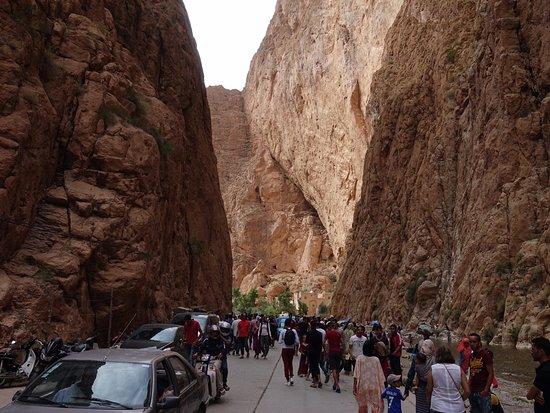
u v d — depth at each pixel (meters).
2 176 14.81
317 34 106.50
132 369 6.21
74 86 19.14
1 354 11.54
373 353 8.45
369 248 55.81
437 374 6.45
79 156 18.42
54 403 5.71
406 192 52.09
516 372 19.86
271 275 124.56
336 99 97.88
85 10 22.69
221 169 151.88
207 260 33.69
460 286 34.16
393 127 58.00
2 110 15.51
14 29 16.69
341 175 99.50
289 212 130.50
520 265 29.12
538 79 34.06
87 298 16.64
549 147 32.16
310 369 14.10
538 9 35.16
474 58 44.09
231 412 10.18
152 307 20.64
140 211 19.12
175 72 31.59
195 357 12.23
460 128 46.06
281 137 126.00
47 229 16.55
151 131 22.66
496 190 34.28
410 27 67.19
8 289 13.95
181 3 37.53
